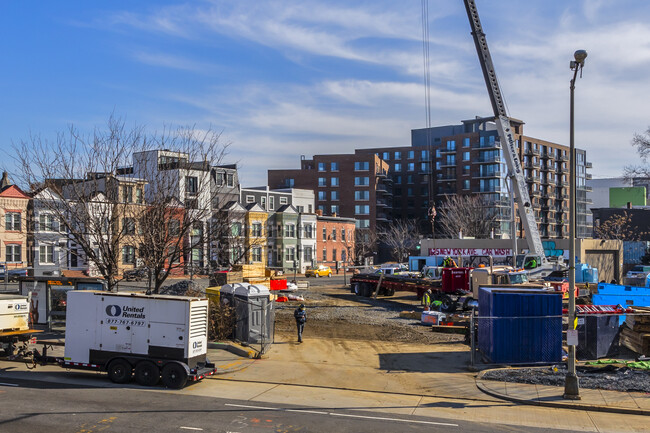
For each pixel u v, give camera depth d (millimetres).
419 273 51750
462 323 30562
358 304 41125
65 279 27516
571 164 17781
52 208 27078
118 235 26547
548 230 129625
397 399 17344
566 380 17094
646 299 30703
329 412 15758
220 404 16406
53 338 25875
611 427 14672
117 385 18531
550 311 22109
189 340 18375
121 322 18859
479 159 122438
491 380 19406
